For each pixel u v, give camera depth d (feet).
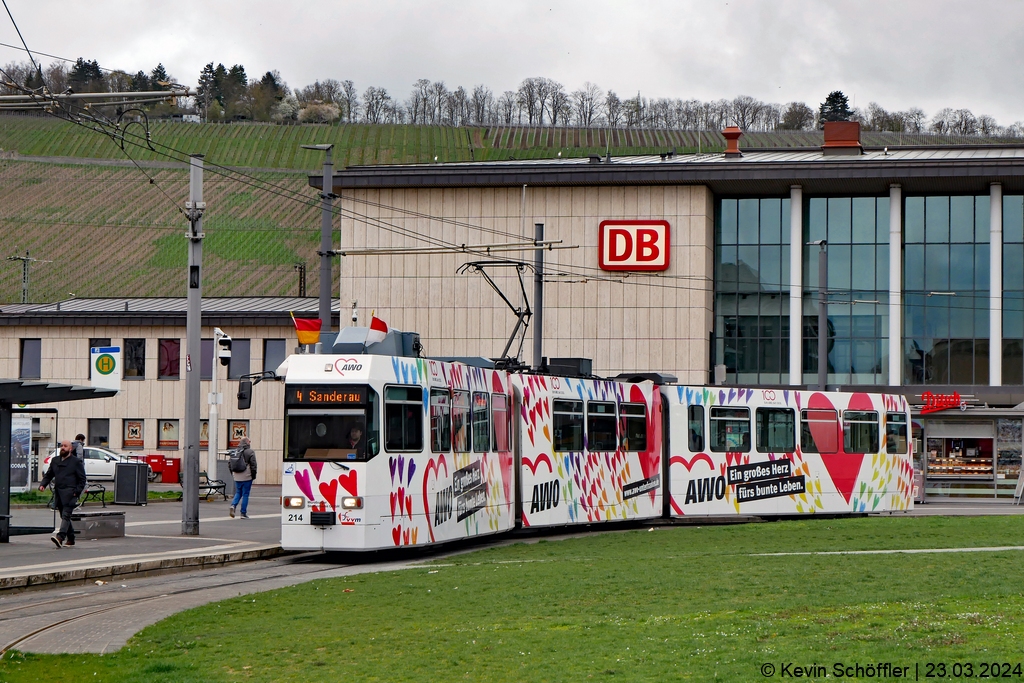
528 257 175.32
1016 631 37.68
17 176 345.10
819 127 496.64
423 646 40.60
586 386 94.53
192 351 85.92
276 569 69.87
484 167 176.65
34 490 126.82
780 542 77.92
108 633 45.37
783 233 178.50
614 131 416.05
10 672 38.17
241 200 341.82
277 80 539.70
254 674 36.99
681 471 101.45
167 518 102.06
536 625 44.04
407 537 74.23
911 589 49.80
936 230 176.14
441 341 176.45
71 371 184.44
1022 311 174.19
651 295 173.06
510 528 86.28
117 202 334.03
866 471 110.93
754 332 178.19
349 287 178.81
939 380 174.70
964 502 144.87
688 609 46.44
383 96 507.71
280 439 180.65
